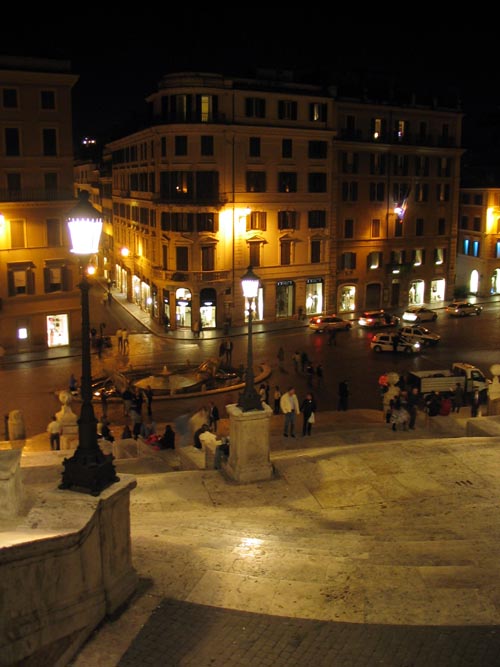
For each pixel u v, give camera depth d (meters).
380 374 42.00
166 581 8.23
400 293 66.44
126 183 70.06
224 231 55.41
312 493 14.24
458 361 45.34
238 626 7.16
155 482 15.20
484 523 11.82
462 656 6.48
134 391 37.06
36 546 6.48
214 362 41.09
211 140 53.78
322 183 59.41
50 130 48.03
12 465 11.02
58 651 6.73
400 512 12.88
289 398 24.91
